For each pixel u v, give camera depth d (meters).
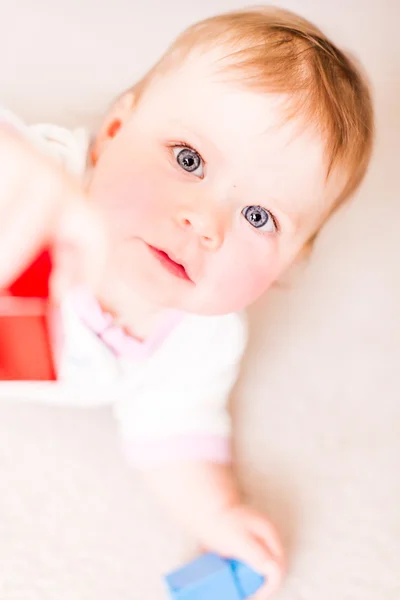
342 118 0.64
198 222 0.60
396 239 1.01
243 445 0.81
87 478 0.76
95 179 0.64
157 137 0.62
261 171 0.61
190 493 0.73
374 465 0.81
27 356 0.41
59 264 0.46
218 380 0.75
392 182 1.04
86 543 0.72
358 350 0.91
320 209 0.66
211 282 0.64
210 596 0.67
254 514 0.73
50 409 0.80
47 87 1.00
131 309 0.66
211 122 0.60
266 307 0.92
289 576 0.72
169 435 0.74
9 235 0.44
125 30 1.04
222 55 0.62
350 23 1.07
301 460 0.81
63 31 1.04
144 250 0.62
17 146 0.49
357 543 0.75
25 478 0.75
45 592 0.69
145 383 0.73
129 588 0.70
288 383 0.87
